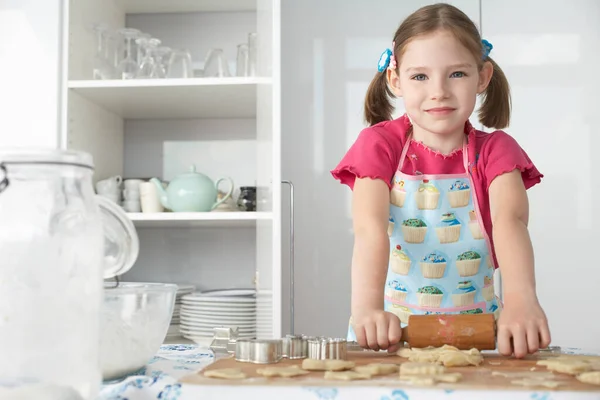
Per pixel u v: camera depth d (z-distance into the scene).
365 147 1.01
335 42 2.20
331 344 0.64
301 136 2.19
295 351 0.65
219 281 2.14
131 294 0.61
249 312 1.80
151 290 0.62
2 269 0.44
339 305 2.16
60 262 0.45
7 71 1.84
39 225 0.45
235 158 2.17
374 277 0.86
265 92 1.79
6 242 0.45
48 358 0.44
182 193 1.85
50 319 0.44
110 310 0.60
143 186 1.91
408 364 0.57
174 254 2.15
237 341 0.64
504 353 0.68
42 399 0.42
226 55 2.17
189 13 2.18
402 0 2.20
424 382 0.51
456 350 0.66
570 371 0.56
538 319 0.71
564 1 2.18
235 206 1.99
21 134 1.83
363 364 0.63
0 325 0.44
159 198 1.91
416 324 0.72
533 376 0.55
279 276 1.72
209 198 1.88
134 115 2.14
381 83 1.21
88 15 1.95
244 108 2.07
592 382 0.51
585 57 2.17
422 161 1.07
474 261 1.08
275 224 1.73
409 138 1.08
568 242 2.14
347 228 2.17
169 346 0.84
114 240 0.60
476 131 1.10
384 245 0.89
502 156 0.99
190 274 2.15
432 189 1.06
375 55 2.20
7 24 1.84
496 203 0.95
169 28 2.18
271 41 1.76
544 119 2.17
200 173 1.99
